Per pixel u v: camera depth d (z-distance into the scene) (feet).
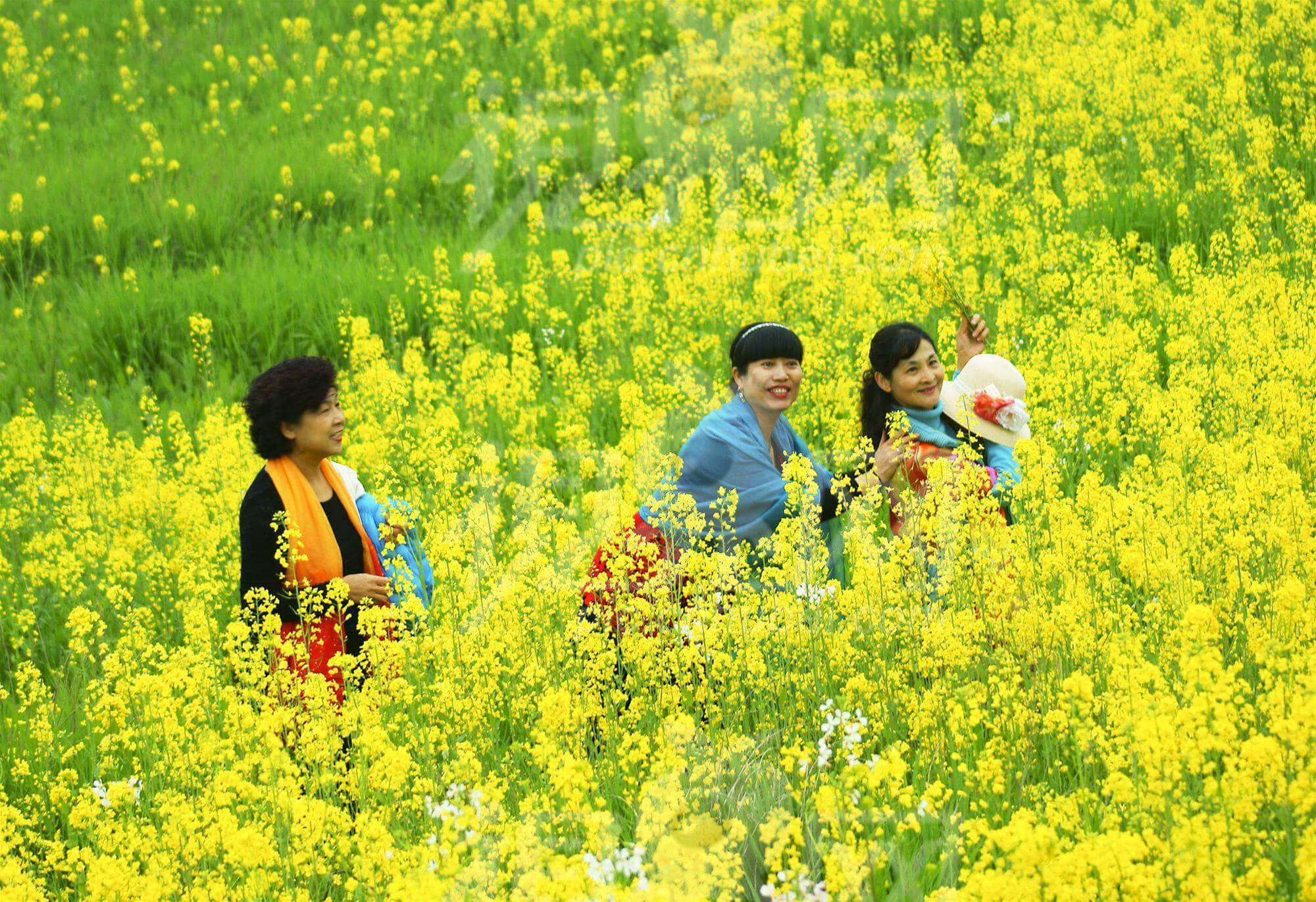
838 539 26.30
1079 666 20.76
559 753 19.31
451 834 17.31
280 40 91.30
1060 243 45.03
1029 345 40.16
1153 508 25.64
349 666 23.34
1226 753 16.06
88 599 33.14
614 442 39.42
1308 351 33.63
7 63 86.48
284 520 25.45
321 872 18.98
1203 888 14.37
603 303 48.34
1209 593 22.09
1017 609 22.30
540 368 45.42
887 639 21.91
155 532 34.42
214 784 19.71
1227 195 48.19
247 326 50.75
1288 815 15.69
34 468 39.63
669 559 24.47
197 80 85.97
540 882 16.01
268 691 23.58
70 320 53.11
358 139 72.74
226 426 39.83
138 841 18.89
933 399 26.17
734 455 25.88
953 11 76.28
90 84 85.15
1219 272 42.70
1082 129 57.62
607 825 18.48
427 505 32.99
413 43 87.66
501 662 23.95
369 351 41.86
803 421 36.76
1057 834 16.75
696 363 41.45
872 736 21.21
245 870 18.43
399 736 22.40
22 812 23.54
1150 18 67.46
